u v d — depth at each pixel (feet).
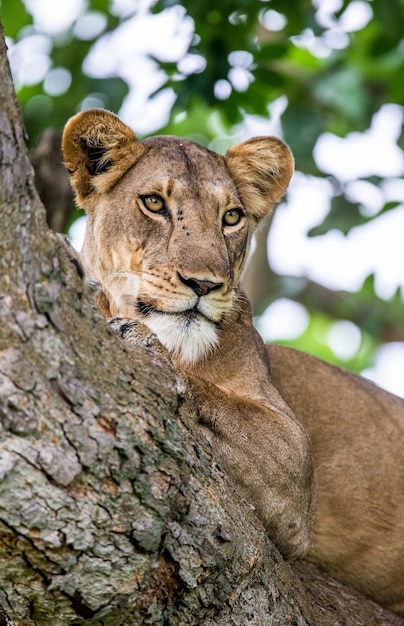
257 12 44.96
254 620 21.98
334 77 49.88
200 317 29.14
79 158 31.37
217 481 21.34
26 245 17.98
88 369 18.78
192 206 30.04
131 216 30.27
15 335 17.72
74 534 18.51
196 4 42.80
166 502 19.24
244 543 21.80
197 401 27.25
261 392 30.86
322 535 33.99
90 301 19.56
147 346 24.20
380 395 37.29
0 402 17.57
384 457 35.27
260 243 56.90
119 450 18.74
